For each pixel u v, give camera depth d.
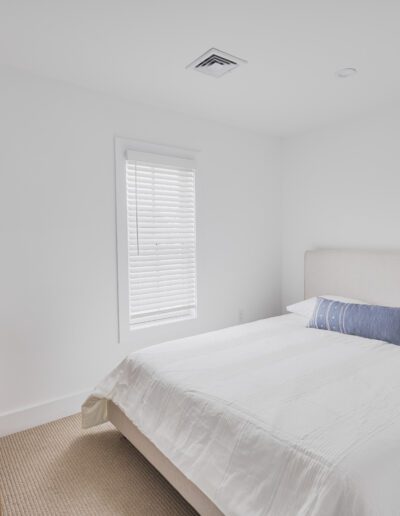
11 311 2.31
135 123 2.81
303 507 1.10
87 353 2.64
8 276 2.29
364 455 1.14
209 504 1.43
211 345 2.29
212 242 3.34
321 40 1.95
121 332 2.79
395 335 2.35
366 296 3.01
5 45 1.99
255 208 3.67
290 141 3.78
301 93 2.66
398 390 1.63
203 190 3.24
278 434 1.29
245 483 1.28
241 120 3.26
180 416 1.64
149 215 2.93
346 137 3.27
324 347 2.26
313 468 1.14
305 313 3.05
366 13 1.71
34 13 1.70
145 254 2.92
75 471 1.96
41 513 1.66
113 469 1.98
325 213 3.47
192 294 3.23
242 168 3.53
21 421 2.36
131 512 1.67
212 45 2.00
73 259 2.55
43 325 2.44
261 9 1.67
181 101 2.81
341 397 1.55
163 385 1.81
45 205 2.42
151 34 1.88
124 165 2.76
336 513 1.03
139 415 1.86
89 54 2.09
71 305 2.55
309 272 3.48
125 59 2.15
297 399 1.53
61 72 2.32
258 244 3.71
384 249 3.02
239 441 1.36
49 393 2.48
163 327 3.03
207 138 3.25
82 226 2.58
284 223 3.90
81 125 2.55
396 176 2.93
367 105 2.90
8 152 2.27
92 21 1.77
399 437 1.25
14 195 2.30
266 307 3.82
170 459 1.57
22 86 2.30
